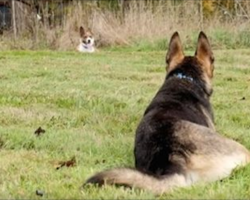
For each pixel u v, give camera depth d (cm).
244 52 1908
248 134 787
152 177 499
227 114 938
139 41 2258
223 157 537
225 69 1509
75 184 549
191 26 2286
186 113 594
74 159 660
